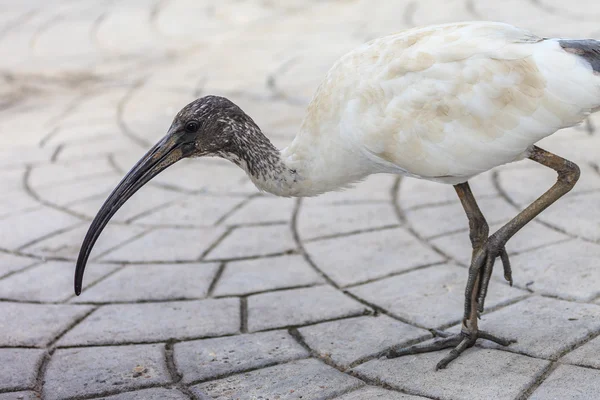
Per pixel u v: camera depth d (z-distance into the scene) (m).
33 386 4.07
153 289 4.94
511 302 4.45
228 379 4.03
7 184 6.63
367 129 3.82
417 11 9.55
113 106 8.16
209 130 4.06
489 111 3.65
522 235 5.13
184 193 6.26
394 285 4.76
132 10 11.40
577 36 8.00
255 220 5.75
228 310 4.67
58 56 9.83
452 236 5.26
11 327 4.61
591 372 3.72
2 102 8.59
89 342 4.43
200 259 5.28
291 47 9.12
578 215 5.26
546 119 3.62
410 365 3.98
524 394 3.63
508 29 3.75
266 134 7.00
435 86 3.70
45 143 7.42
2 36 10.72
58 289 5.01
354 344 4.23
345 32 9.33
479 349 4.04
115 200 4.03
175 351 4.30
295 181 4.11
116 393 3.97
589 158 6.02
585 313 4.23
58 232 5.77
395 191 5.99
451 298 4.56
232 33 10.05
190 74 8.78
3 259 5.43
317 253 5.23
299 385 3.91
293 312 4.59
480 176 6.03
